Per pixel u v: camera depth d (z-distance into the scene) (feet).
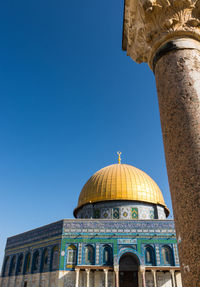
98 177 108.58
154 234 84.99
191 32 14.56
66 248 83.51
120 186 101.76
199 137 11.61
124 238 84.69
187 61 13.73
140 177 107.24
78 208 109.09
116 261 80.48
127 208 98.78
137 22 17.10
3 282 100.48
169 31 14.66
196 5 14.87
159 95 14.35
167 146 12.77
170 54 14.38
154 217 100.58
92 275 79.97
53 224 91.45
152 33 15.42
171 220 87.35
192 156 11.28
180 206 10.91
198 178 10.71
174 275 78.38
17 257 100.78
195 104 12.43
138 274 81.00
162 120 13.64
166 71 14.20
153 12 15.07
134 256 84.23
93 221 87.86
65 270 79.61
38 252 92.63
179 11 14.71
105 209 99.60
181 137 12.05
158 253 82.07
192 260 9.61
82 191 111.24
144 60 17.98
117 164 118.52
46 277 83.35
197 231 9.82
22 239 103.14
